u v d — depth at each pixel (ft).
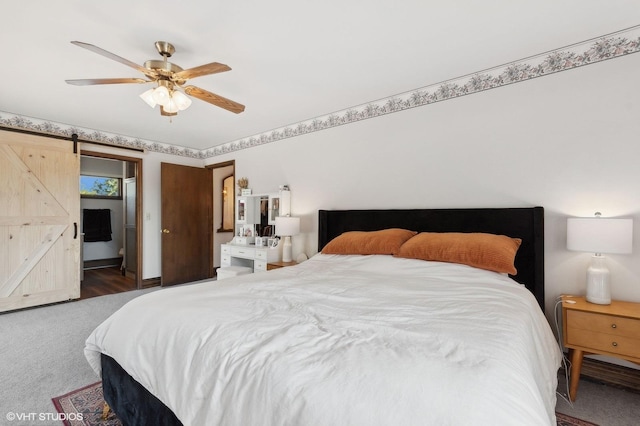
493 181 8.25
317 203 12.17
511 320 4.25
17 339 8.84
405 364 2.90
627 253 6.04
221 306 4.72
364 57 7.53
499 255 6.82
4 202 10.98
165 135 14.64
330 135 11.65
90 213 20.31
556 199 7.41
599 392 6.58
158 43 6.68
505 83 8.02
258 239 13.69
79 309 11.63
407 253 8.01
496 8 5.78
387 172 10.19
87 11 5.65
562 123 7.31
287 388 2.75
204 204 17.07
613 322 5.86
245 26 6.21
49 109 10.91
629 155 6.59
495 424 2.22
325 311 4.59
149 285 15.51
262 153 14.23
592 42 6.91
